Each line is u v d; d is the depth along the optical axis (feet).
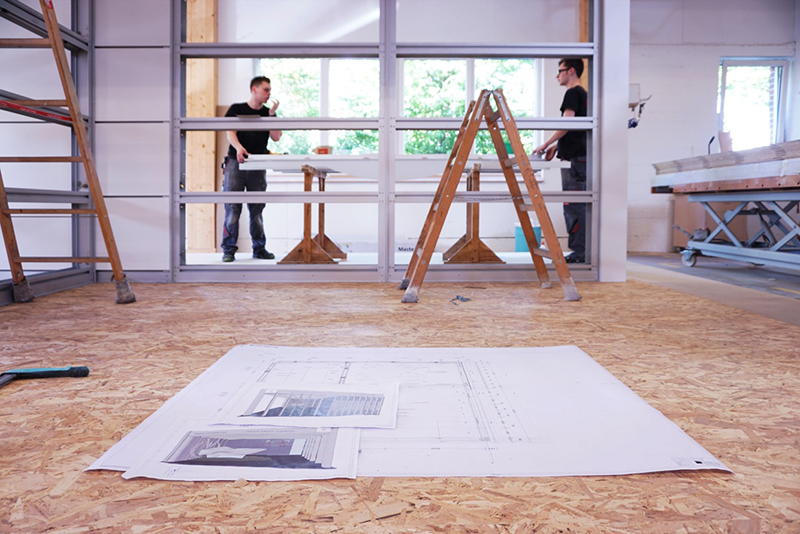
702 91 23.70
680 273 15.10
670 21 23.48
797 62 23.81
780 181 12.37
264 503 2.72
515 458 3.19
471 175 14.47
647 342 6.33
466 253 13.55
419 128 11.97
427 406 4.00
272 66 22.07
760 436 3.60
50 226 11.75
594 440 3.43
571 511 2.67
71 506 2.69
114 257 9.02
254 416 3.73
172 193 11.82
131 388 4.58
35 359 5.50
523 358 5.38
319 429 3.53
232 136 15.70
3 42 8.48
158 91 11.69
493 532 2.50
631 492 2.85
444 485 2.90
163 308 8.55
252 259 17.78
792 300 10.04
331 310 8.41
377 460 3.16
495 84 22.29
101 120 11.73
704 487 2.91
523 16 21.83
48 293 10.14
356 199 12.02
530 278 12.20
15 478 2.98
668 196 23.81
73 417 3.91
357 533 2.49
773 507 2.71
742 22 23.59
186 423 3.64
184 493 2.81
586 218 12.54
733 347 6.10
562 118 12.03
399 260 17.08
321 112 22.03
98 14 11.62
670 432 3.56
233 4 21.58
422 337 6.50
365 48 11.84
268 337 6.48
